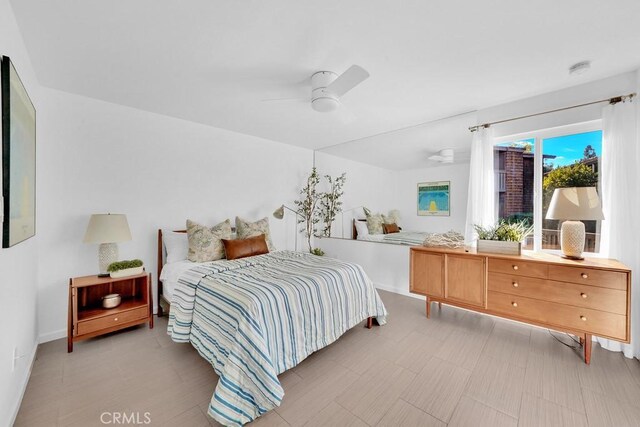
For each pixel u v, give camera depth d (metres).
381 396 1.64
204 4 1.43
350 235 4.30
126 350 2.17
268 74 2.16
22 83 1.62
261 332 1.57
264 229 3.50
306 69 2.08
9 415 1.37
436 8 1.45
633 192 2.07
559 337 2.43
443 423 1.43
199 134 3.35
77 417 1.46
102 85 2.34
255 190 3.96
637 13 1.47
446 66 2.03
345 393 1.67
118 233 2.38
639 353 2.01
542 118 2.53
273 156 4.18
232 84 2.32
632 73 2.11
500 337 2.43
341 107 2.23
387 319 2.83
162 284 2.87
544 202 2.62
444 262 2.72
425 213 3.44
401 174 3.65
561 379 1.80
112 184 2.71
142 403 1.57
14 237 1.36
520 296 2.30
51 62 1.97
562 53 1.86
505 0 1.39
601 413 1.50
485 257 2.48
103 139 2.65
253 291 1.78
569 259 2.21
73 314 2.15
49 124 2.36
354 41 1.74
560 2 1.40
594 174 2.36
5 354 1.31
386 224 3.83
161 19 1.54
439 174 3.31
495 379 1.81
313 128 3.55
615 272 1.91
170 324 2.20
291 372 1.89
